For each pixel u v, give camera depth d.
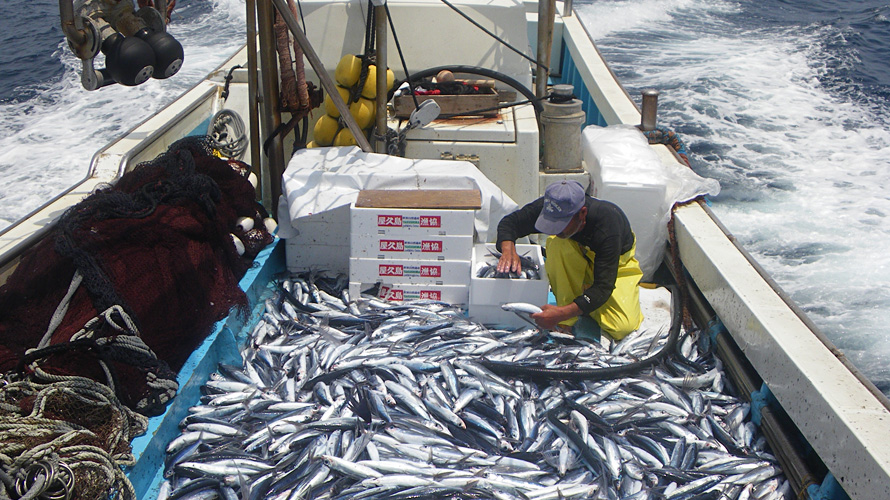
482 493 3.65
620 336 5.09
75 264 3.94
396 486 3.68
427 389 4.39
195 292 4.44
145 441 3.70
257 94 6.11
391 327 4.97
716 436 4.18
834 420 3.36
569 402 4.29
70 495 3.12
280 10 5.25
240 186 5.60
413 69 6.53
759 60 16.48
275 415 4.19
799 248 8.68
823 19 20.02
